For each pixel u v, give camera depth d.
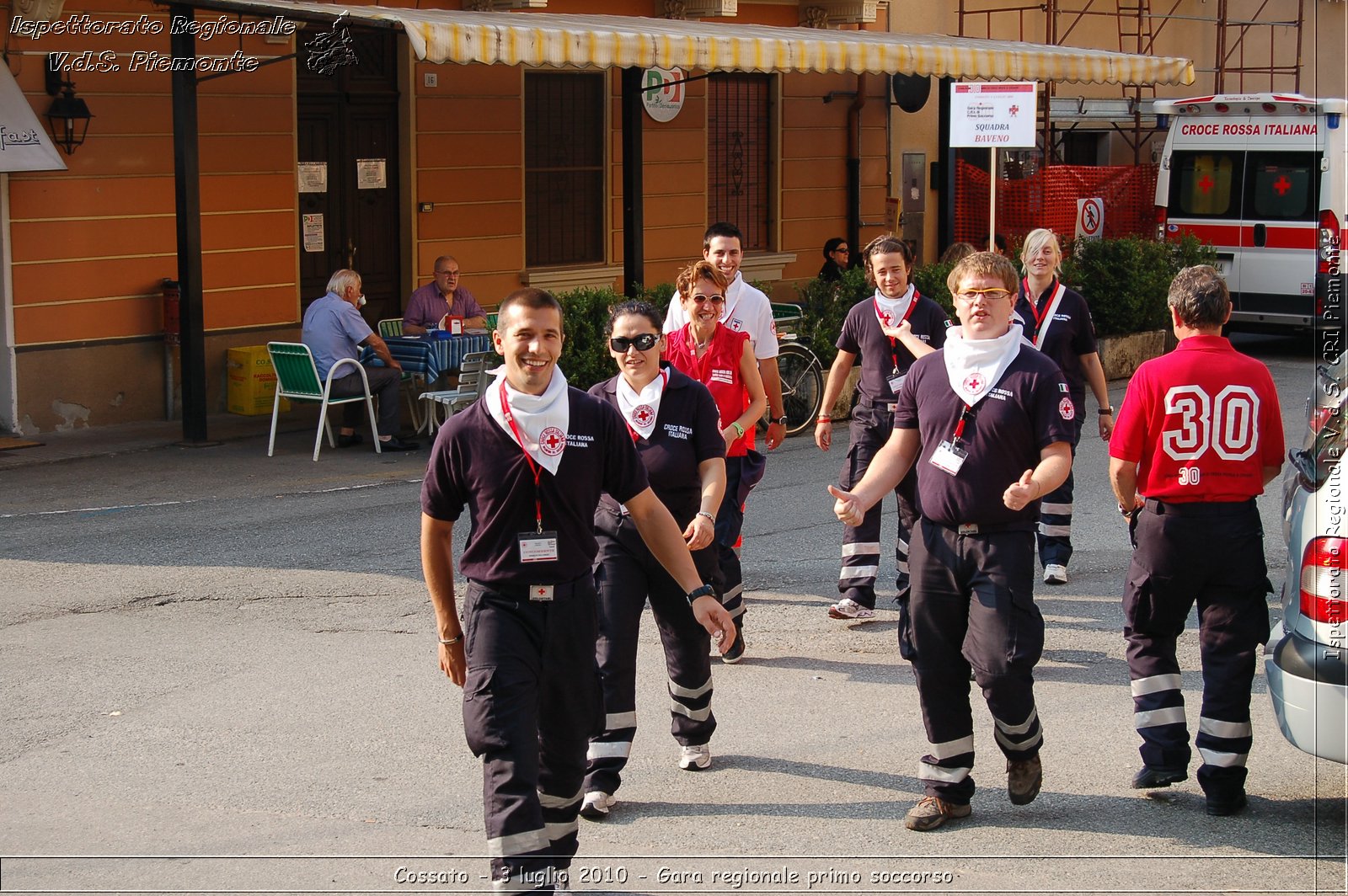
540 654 4.29
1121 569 8.78
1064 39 22.66
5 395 12.09
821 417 8.02
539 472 4.24
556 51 11.54
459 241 15.43
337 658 6.97
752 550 9.23
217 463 11.47
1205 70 25.61
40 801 5.28
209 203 13.21
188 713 6.20
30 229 12.02
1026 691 4.90
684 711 5.57
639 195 13.48
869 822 5.14
